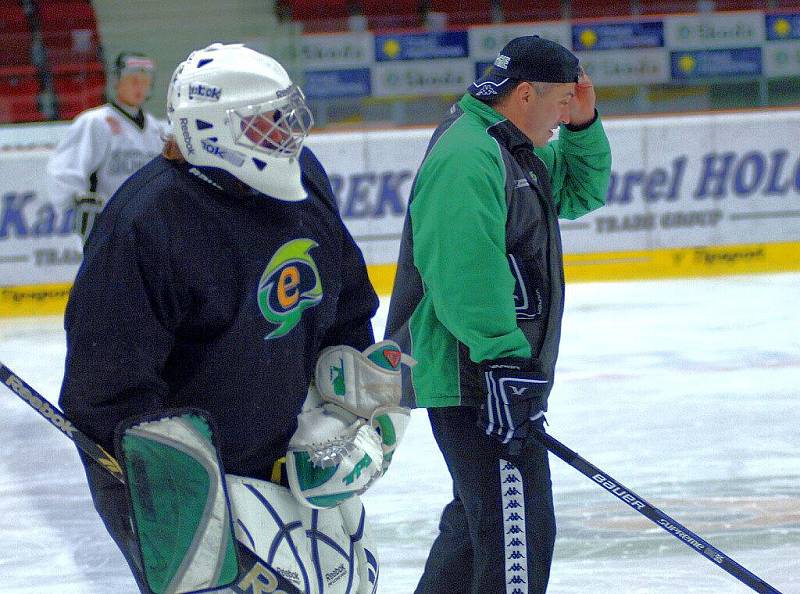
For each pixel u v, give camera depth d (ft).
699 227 66.08
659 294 58.90
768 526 25.30
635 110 68.23
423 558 23.98
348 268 14.23
